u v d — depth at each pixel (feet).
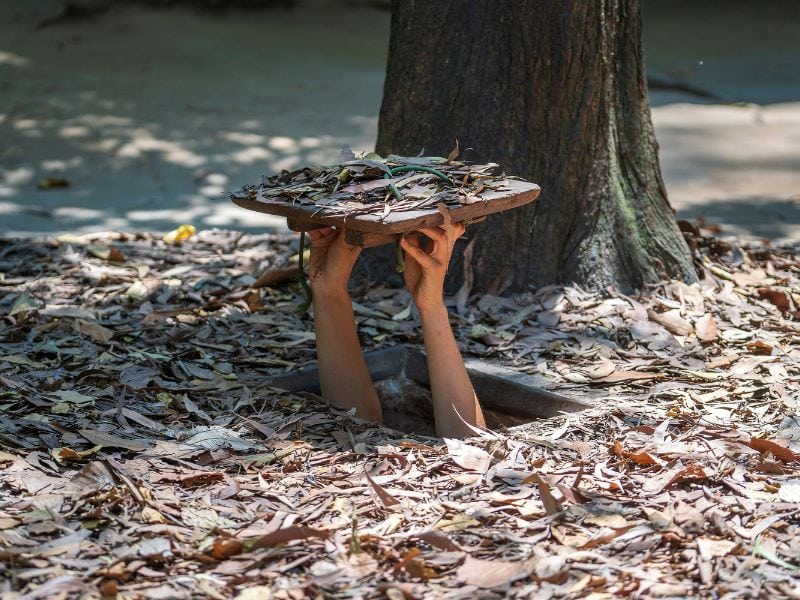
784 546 12.28
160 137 43.04
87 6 62.03
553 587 11.40
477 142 22.06
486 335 19.97
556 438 15.31
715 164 40.09
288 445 15.21
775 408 16.62
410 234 15.75
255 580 11.60
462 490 13.67
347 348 17.46
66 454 14.35
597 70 21.76
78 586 11.29
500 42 21.81
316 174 16.81
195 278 23.75
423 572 11.62
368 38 62.49
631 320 20.66
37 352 18.75
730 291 22.31
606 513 12.96
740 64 56.75
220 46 58.80
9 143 41.45
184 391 17.25
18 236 27.86
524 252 21.97
